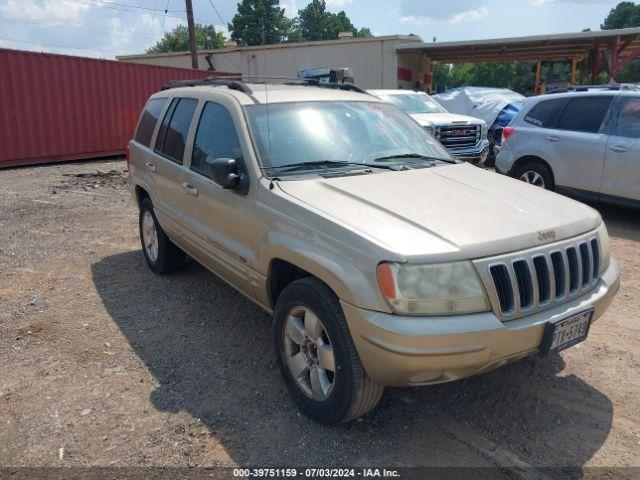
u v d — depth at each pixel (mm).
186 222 4418
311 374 3084
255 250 3457
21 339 4156
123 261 6066
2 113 13172
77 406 3277
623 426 3066
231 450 2889
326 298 2848
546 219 3037
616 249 6375
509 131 8633
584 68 24125
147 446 2920
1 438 2992
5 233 7238
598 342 4055
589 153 7422
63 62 14352
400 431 3039
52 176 12180
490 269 2633
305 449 2893
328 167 3672
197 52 27438
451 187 3438
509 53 24656
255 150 3580
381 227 2787
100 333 4258
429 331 2488
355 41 23266
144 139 5469
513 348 2652
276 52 25062
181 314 4605
